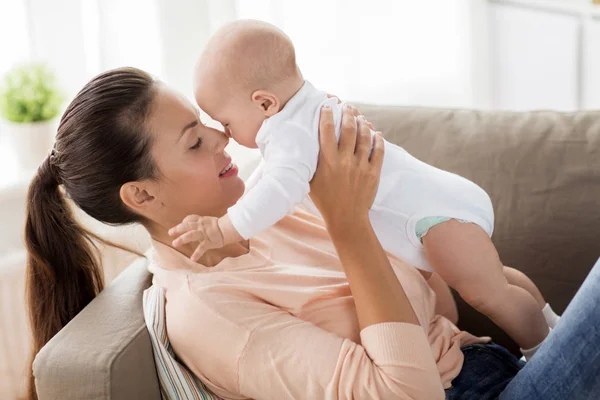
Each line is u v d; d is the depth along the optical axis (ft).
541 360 4.09
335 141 4.09
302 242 4.85
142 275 4.88
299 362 3.92
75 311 4.84
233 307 4.08
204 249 3.98
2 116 7.54
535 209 5.45
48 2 7.73
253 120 4.16
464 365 4.64
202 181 4.39
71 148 4.26
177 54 8.01
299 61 9.00
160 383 4.34
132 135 4.18
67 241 4.75
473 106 10.21
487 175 5.59
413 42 9.54
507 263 5.51
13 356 7.36
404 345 3.94
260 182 4.00
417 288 4.71
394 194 4.35
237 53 4.04
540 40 9.94
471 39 9.87
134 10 7.76
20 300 7.30
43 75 7.51
